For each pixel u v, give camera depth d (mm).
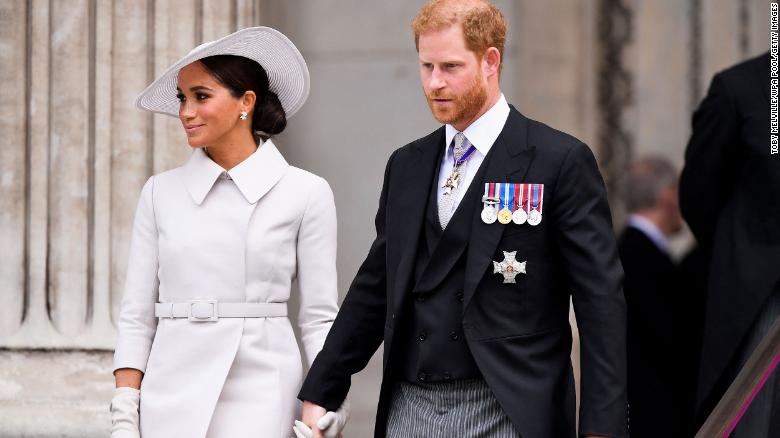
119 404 15312
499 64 14344
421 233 14453
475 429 13891
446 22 13969
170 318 15453
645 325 23828
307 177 15992
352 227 28188
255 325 15406
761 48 30422
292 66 16078
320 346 15625
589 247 13820
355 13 28188
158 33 20250
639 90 30469
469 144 14367
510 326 13930
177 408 15156
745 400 14109
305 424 15180
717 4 30453
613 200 30453
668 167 28109
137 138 20250
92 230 20234
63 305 20156
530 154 14141
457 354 14008
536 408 13703
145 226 15820
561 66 29922
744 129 19078
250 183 15656
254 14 20953
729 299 18562
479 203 14109
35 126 20219
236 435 15164
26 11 20266
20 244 20188
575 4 29891
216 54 15586
